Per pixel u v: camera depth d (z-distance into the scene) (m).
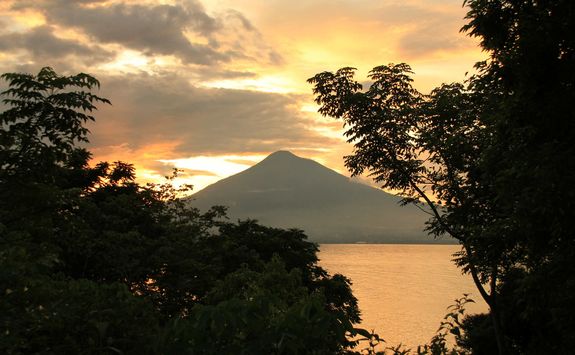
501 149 11.27
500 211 13.77
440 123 15.30
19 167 10.60
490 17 10.04
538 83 9.38
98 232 23.16
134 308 3.88
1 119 10.14
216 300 12.58
